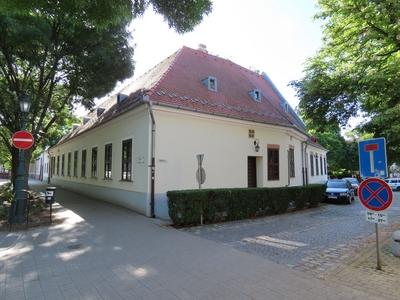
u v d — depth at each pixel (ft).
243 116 47.67
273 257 20.83
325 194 60.23
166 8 18.72
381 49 36.11
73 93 48.52
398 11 30.37
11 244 23.38
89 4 17.20
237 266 18.49
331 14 37.76
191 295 14.21
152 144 37.86
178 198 31.17
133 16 18.51
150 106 37.50
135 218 35.14
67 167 82.94
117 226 30.53
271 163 54.70
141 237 26.05
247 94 58.34
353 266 18.61
